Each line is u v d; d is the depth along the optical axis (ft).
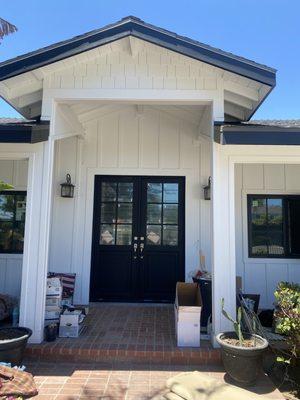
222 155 14.38
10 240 21.33
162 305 20.22
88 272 20.54
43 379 11.51
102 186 21.54
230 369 11.45
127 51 14.55
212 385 10.89
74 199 20.98
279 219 21.16
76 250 20.66
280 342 13.33
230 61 12.96
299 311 11.55
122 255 21.09
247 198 21.22
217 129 13.83
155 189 21.48
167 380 11.38
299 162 14.47
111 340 14.02
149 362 12.95
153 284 20.90
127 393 10.68
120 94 14.47
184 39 13.01
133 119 21.50
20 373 11.06
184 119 20.94
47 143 14.44
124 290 20.88
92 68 14.61
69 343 13.57
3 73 13.07
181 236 21.12
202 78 14.51
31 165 14.40
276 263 20.80
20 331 12.73
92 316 17.62
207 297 16.14
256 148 14.37
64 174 21.13
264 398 10.44
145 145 21.36
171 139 21.35
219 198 14.15
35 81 14.65
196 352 12.96
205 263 20.48
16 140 13.78
